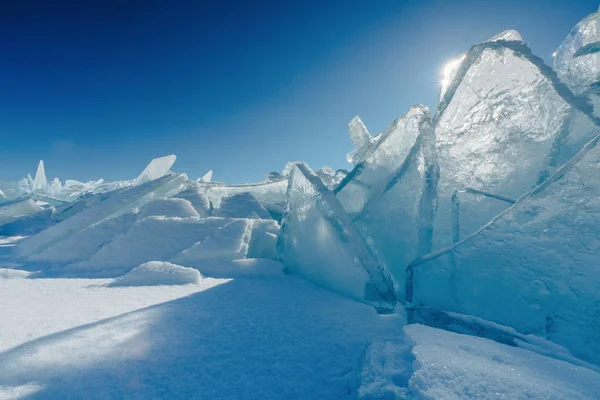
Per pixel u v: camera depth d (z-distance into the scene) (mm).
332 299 4672
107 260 6246
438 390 1677
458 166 5262
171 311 3773
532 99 4699
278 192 13453
